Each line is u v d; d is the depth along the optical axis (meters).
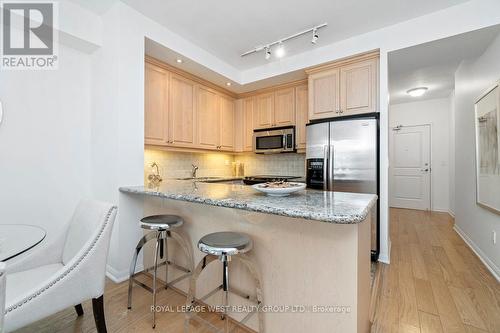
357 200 1.35
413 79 3.69
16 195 1.99
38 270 1.38
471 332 1.45
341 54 2.77
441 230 3.69
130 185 2.18
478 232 2.68
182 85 3.14
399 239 3.24
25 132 2.03
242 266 1.53
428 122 5.22
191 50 2.81
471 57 2.67
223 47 2.92
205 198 1.41
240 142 4.14
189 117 3.24
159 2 2.12
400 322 1.54
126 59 2.15
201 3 2.12
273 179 3.62
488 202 2.34
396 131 5.59
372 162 2.51
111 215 1.35
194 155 3.81
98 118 2.31
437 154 5.15
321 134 2.84
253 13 2.27
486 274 2.20
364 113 2.68
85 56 2.39
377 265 2.42
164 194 1.67
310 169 2.96
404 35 2.40
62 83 2.24
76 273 1.20
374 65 2.65
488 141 2.36
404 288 1.96
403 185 5.53
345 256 1.12
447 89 4.33
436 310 1.67
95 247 1.27
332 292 1.15
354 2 2.11
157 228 1.61
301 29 2.53
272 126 3.78
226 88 3.83
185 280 1.89
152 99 2.76
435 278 2.13
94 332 1.46
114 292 1.92
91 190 2.41
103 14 2.23
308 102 3.12
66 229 1.56
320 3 2.13
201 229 1.76
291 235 1.28
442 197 5.11
